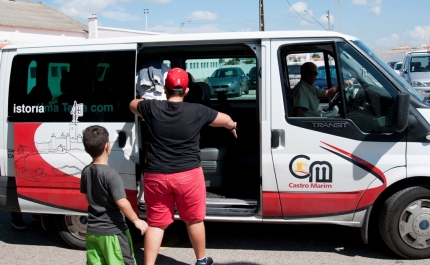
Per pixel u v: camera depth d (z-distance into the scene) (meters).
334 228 5.06
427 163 3.79
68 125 4.21
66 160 4.21
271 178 3.96
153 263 3.68
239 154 5.23
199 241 3.74
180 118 3.53
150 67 4.26
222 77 5.89
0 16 34.06
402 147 3.82
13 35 32.25
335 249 4.45
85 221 4.61
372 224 4.38
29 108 4.28
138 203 4.17
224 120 3.66
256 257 4.32
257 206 4.09
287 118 3.92
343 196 3.90
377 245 4.50
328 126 3.87
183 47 4.14
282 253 4.39
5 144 4.38
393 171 3.83
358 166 3.85
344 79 3.90
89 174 3.25
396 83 3.84
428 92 13.36
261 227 5.16
